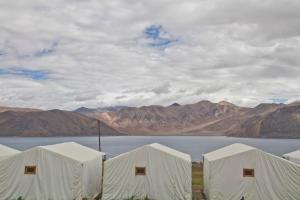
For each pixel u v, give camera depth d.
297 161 37.84
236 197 30.42
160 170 31.33
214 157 33.38
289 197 30.11
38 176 30.30
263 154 30.61
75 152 34.69
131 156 31.55
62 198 30.09
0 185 30.27
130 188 31.28
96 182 36.38
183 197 31.00
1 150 36.97
